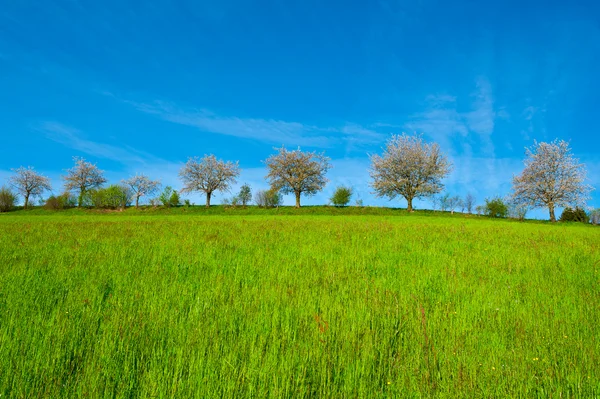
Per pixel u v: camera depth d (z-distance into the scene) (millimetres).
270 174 62781
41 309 4176
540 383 2715
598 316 4270
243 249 9625
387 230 15750
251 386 2461
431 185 55000
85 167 75062
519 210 48094
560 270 7500
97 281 5656
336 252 9406
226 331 3539
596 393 2557
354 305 4520
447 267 7547
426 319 3982
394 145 57406
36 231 14883
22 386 2467
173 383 2465
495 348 3252
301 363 2861
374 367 2842
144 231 14898
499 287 5871
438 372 2785
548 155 48656
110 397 2373
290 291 5156
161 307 4273
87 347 3102
